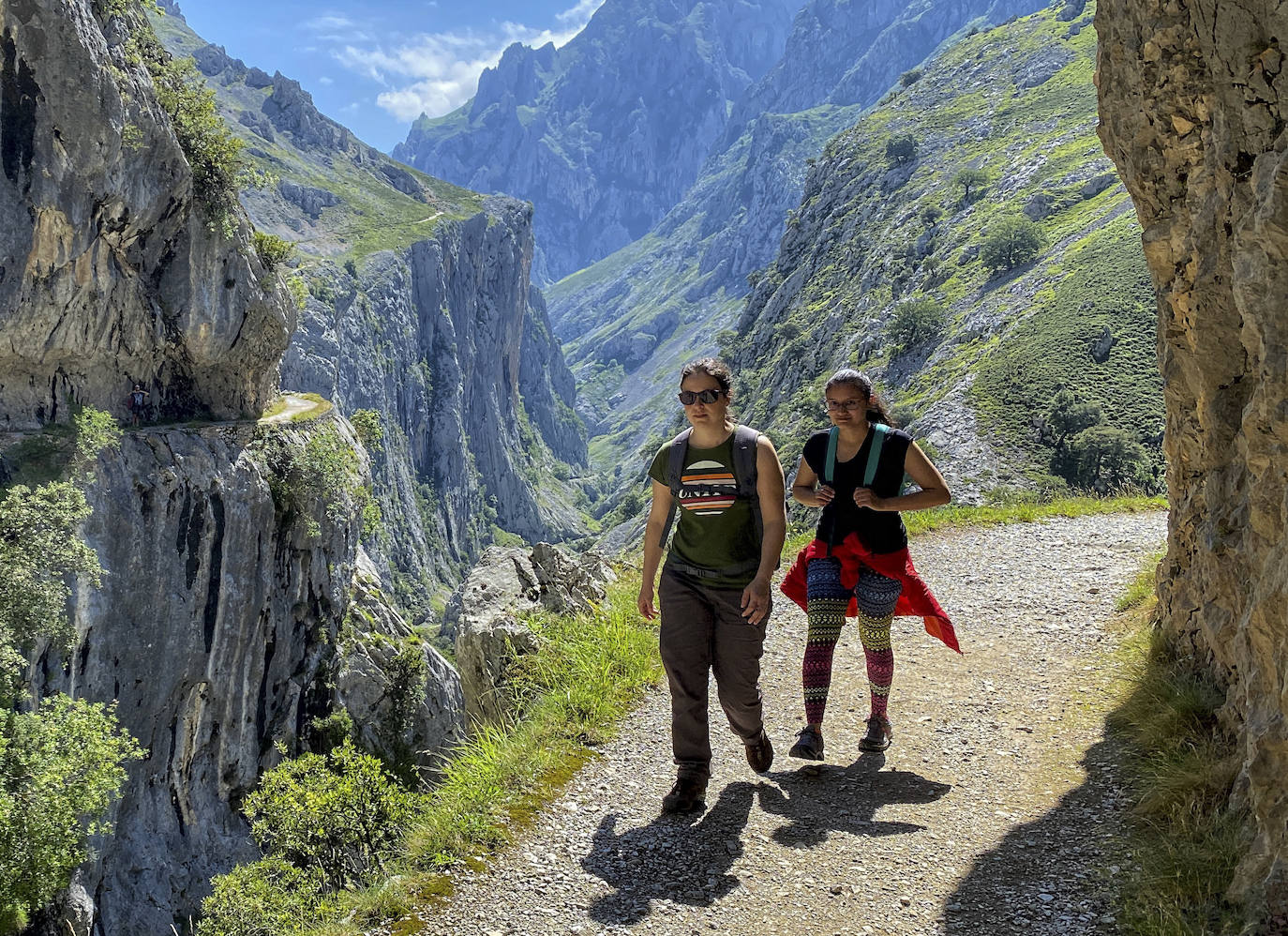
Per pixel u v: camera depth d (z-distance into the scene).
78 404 45.50
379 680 54.22
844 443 5.28
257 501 49.09
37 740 27.17
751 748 4.98
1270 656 3.51
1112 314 106.75
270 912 6.61
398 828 6.66
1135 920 3.43
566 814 4.86
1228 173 4.37
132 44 47.53
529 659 7.71
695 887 4.11
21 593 32.47
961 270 143.50
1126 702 5.59
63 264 42.44
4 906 25.00
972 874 4.04
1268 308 3.46
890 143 199.50
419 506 195.62
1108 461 86.75
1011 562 10.53
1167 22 5.10
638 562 12.41
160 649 41.56
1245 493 4.74
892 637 7.90
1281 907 3.00
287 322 61.81
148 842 40.44
